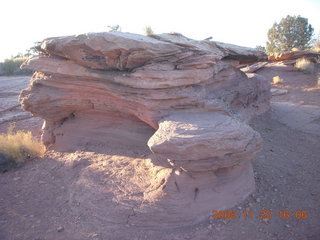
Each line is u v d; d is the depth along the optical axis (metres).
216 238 4.12
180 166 4.48
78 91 6.46
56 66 6.08
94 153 6.62
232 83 8.32
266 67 18.44
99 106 6.60
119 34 5.05
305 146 7.80
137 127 6.60
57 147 7.37
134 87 5.42
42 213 4.93
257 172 5.94
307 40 29.73
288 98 12.80
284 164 6.50
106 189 5.20
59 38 5.34
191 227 4.36
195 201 4.57
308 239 4.04
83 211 4.83
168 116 5.31
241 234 4.18
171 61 5.36
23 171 6.55
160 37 5.52
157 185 4.87
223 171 4.85
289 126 9.30
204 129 4.50
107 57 5.20
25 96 7.00
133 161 5.93
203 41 6.41
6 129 10.67
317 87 13.68
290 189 5.40
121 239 4.19
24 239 4.29
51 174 6.21
